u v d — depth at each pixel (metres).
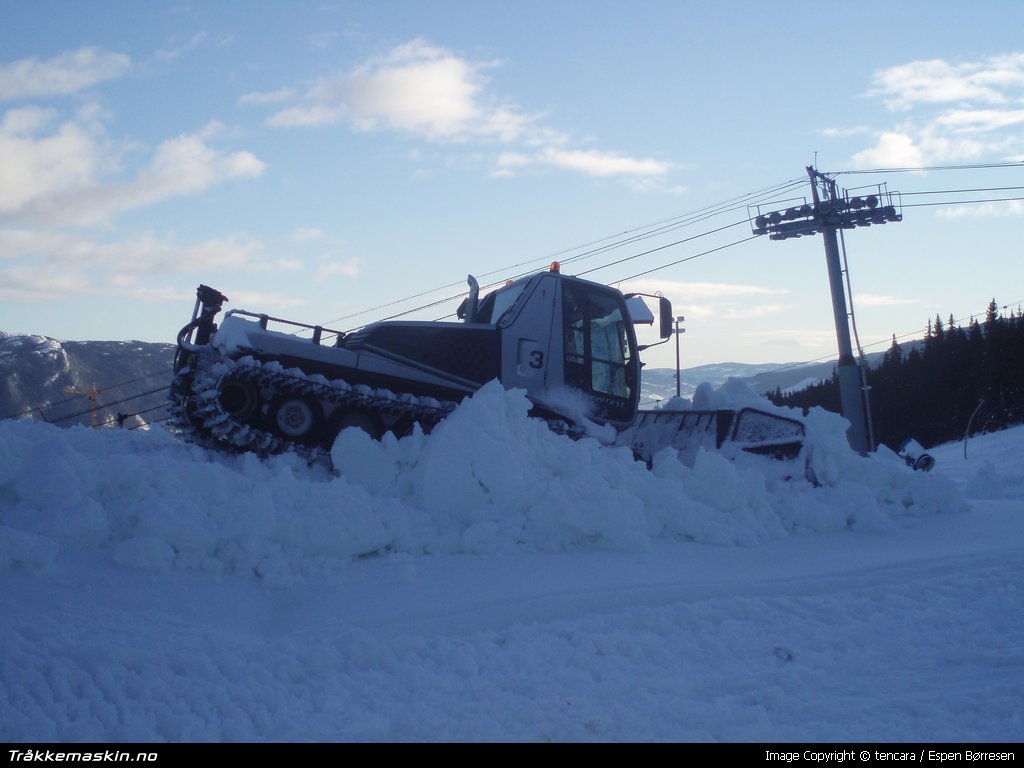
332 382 10.18
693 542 8.54
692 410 11.86
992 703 5.10
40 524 6.19
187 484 7.00
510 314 11.36
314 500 7.11
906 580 7.68
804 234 28.84
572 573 6.99
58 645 4.80
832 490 10.37
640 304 13.81
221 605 5.84
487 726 4.50
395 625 5.78
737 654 5.71
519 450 8.12
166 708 4.38
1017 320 50.34
